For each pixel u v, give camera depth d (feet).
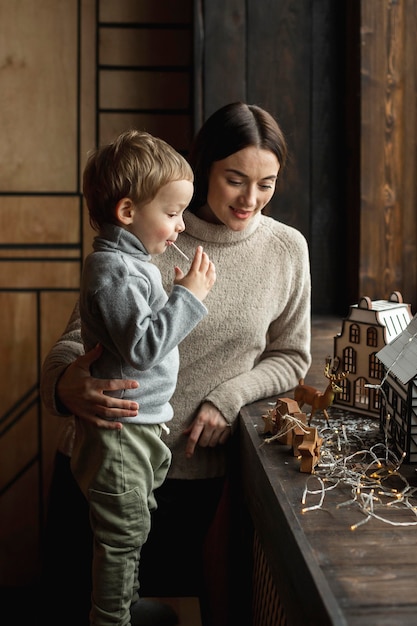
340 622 2.85
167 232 4.81
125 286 4.58
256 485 4.79
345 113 8.86
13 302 10.00
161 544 6.33
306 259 6.10
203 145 5.49
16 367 10.07
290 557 3.66
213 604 6.86
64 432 6.14
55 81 9.70
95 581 4.97
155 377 4.94
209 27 8.63
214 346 5.84
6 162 9.80
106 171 4.70
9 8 9.59
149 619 6.26
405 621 2.87
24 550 10.34
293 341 6.20
